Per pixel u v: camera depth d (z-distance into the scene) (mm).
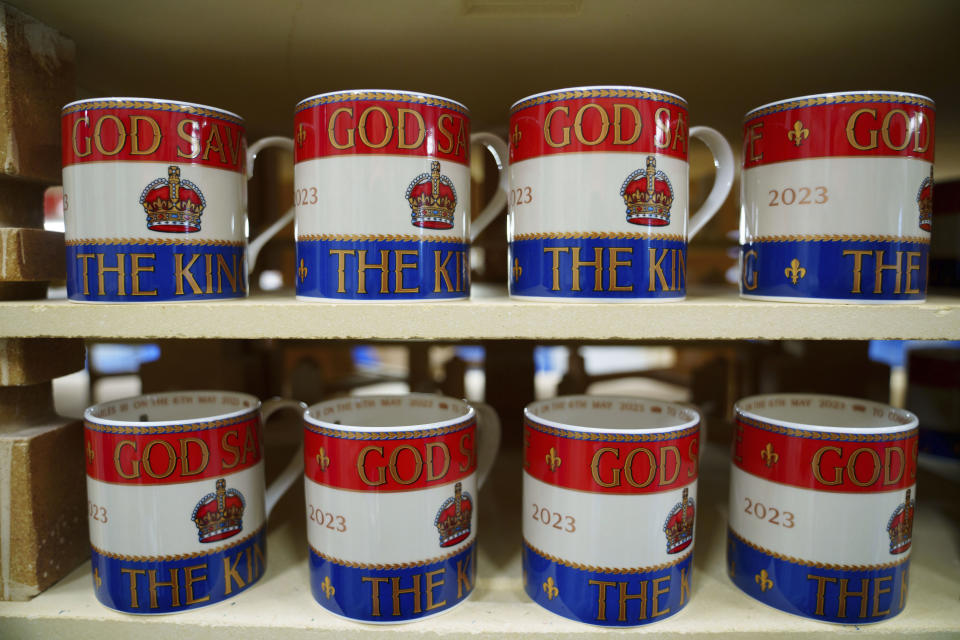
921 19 512
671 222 457
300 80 668
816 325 444
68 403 1229
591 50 581
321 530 474
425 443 455
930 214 461
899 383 1383
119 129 449
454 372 1052
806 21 518
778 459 473
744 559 502
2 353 503
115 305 458
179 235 463
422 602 464
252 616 475
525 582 503
